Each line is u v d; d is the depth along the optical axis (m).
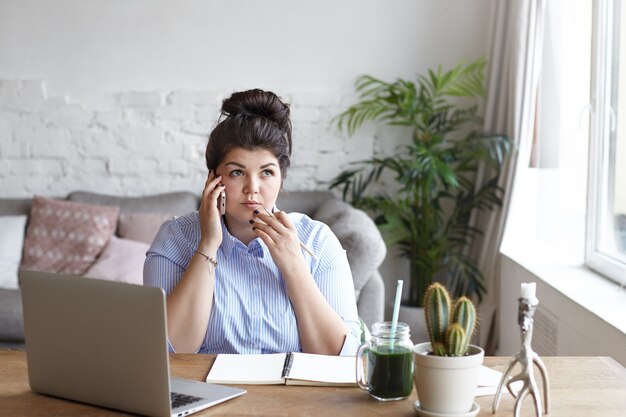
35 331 1.60
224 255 2.02
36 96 4.92
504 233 4.17
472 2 4.75
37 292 1.58
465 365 1.45
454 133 4.79
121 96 4.91
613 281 3.23
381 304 3.54
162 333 1.44
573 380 1.70
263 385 1.67
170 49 4.88
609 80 3.30
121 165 4.96
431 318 1.49
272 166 1.96
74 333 1.54
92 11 4.87
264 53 4.85
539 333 3.42
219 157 1.97
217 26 4.86
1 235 4.49
